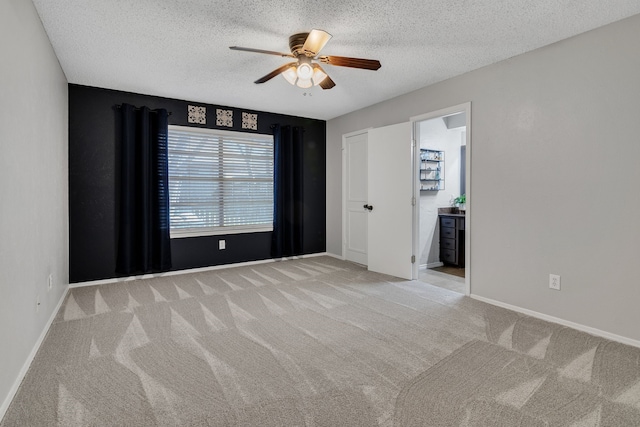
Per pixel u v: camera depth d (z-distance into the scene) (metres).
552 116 2.79
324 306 3.18
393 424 1.56
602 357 2.19
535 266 2.93
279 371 2.02
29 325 2.10
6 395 1.67
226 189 4.83
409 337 2.50
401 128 4.15
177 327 2.69
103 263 3.97
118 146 4.02
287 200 5.25
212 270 4.63
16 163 1.88
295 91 4.09
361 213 5.04
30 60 2.17
